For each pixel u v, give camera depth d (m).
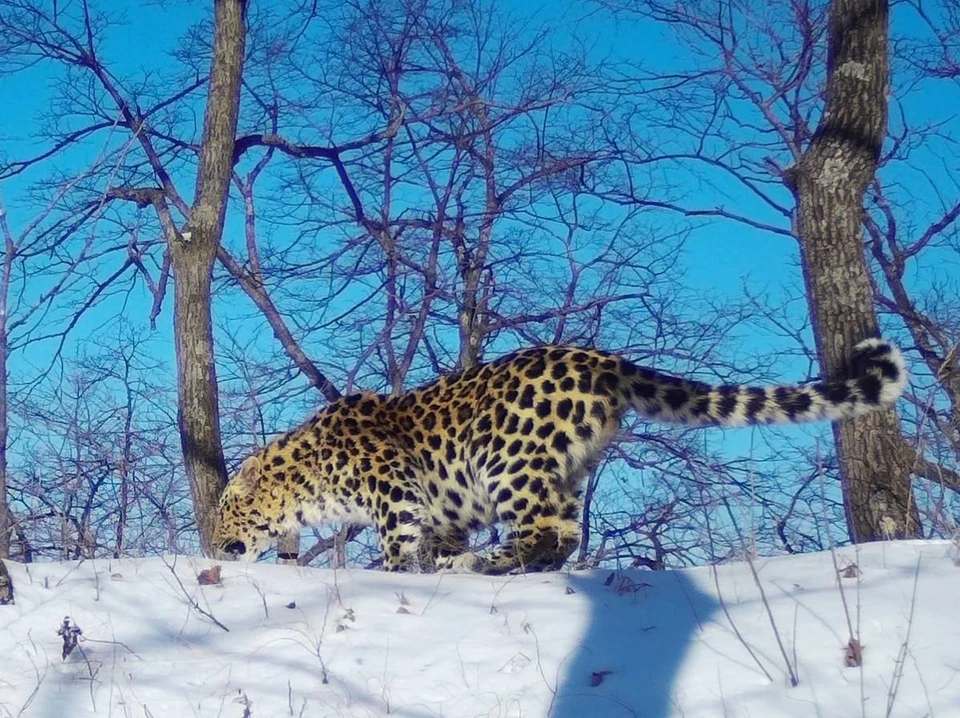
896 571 6.21
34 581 6.77
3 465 10.05
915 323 14.24
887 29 9.92
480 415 8.37
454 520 8.67
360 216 14.87
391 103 15.91
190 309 11.51
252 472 9.19
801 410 7.62
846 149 9.74
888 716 4.58
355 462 8.76
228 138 11.90
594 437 8.13
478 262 15.32
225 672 5.57
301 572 7.01
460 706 5.17
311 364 14.99
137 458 13.07
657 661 5.36
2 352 9.78
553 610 6.09
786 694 4.95
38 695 5.40
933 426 9.73
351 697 5.29
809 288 9.97
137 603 6.44
